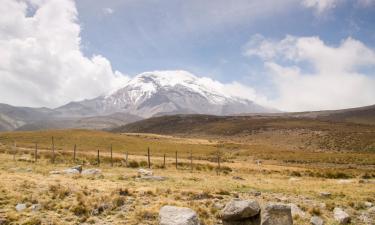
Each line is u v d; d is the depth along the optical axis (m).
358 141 171.38
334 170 81.50
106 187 32.88
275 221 21.58
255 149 139.25
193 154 117.31
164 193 31.75
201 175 55.50
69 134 139.88
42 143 113.38
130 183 37.59
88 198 27.59
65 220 23.41
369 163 105.88
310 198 36.19
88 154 76.50
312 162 108.00
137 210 25.91
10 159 57.81
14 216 22.69
